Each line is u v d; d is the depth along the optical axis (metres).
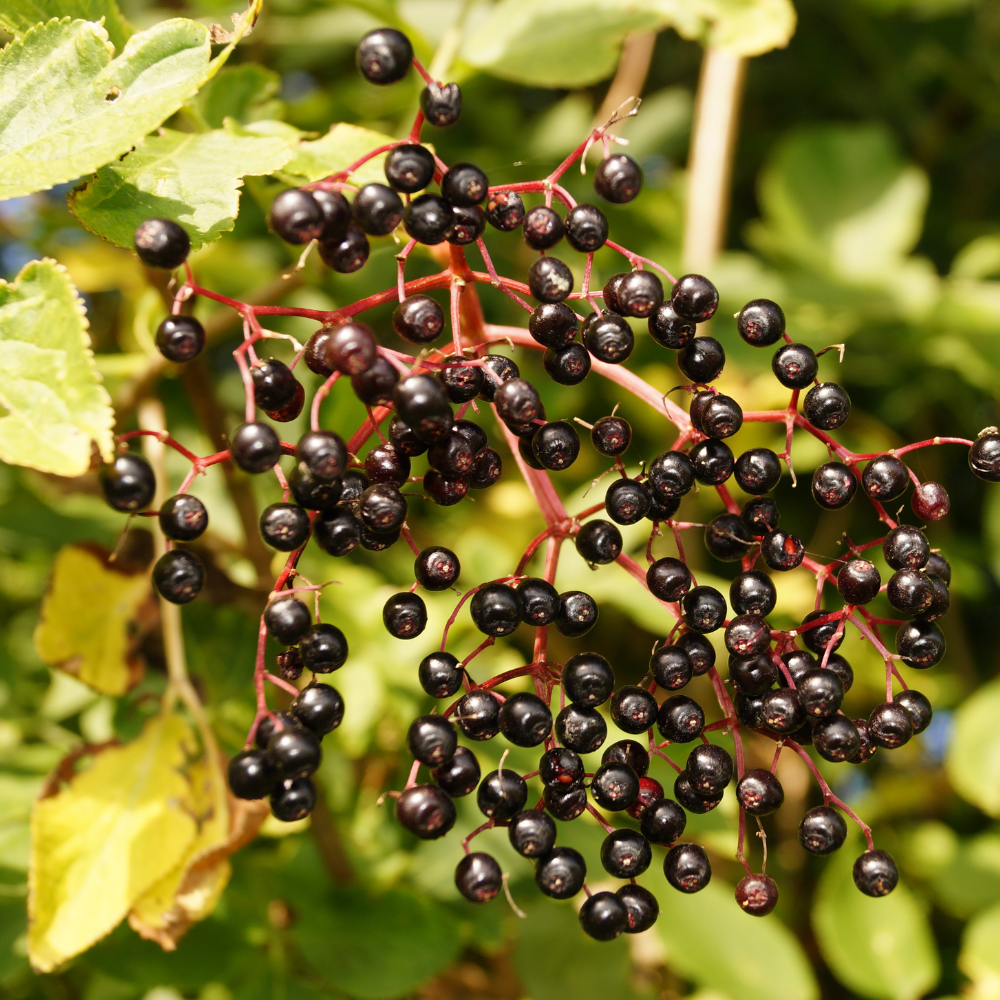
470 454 0.34
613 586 0.48
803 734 0.36
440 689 0.35
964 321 0.58
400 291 0.35
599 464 0.62
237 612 0.44
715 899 0.50
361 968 0.43
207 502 0.51
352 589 0.48
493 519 0.60
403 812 0.34
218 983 0.42
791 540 0.36
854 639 0.62
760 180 0.76
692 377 0.36
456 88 0.34
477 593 0.35
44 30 0.35
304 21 0.65
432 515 0.60
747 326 0.36
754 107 0.78
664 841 0.35
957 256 0.74
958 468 0.71
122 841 0.39
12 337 0.34
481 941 0.45
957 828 0.70
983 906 0.58
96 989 0.45
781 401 0.62
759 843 0.59
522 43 0.45
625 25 0.45
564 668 0.35
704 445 0.36
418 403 0.33
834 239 0.66
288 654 0.35
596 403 0.62
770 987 0.47
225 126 0.38
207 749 0.40
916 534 0.35
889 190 0.67
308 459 0.33
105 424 0.33
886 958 0.52
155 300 0.43
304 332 0.54
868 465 0.36
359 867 0.45
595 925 0.35
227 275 0.54
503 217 0.36
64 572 0.41
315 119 0.60
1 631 0.60
